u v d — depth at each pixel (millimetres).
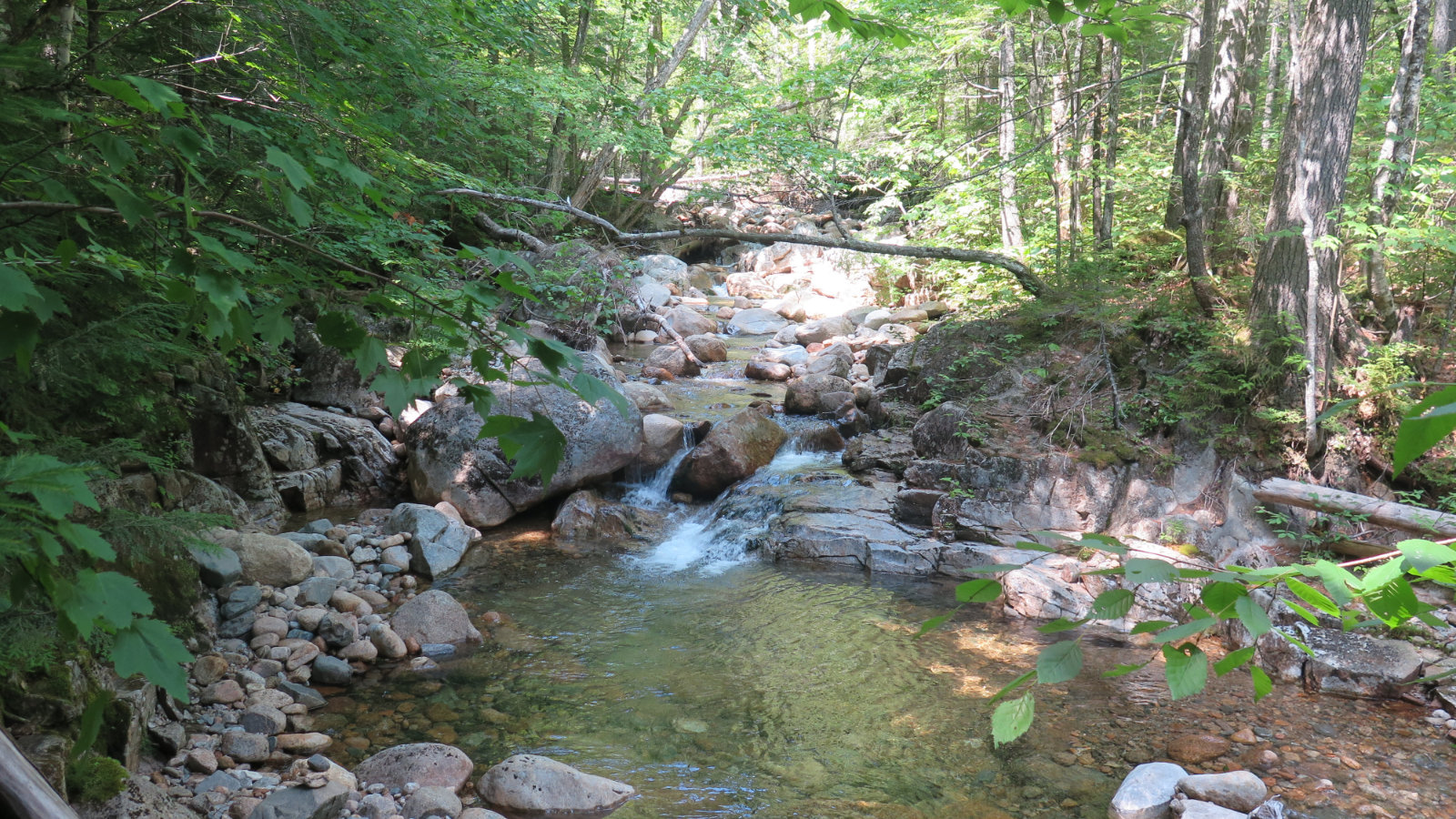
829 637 7012
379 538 8523
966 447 9352
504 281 1390
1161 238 12422
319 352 10961
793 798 4840
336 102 4035
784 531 8961
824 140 11258
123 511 3947
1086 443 9055
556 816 4645
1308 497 7270
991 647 6836
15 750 1436
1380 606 790
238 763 4887
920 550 8531
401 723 5566
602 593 7910
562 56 15984
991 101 15688
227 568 6664
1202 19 11875
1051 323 10797
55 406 5074
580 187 17141
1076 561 7934
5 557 1264
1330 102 8289
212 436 8227
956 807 4773
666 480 10570
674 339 15180
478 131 9914
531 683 6164
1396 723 5629
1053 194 14773
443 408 9938
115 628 1107
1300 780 4996
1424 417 680
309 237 1672
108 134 1461
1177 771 4895
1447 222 9672
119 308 3883
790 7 2199
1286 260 8625
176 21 4828
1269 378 8609
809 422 11539
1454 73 10891
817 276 19344
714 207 24922
